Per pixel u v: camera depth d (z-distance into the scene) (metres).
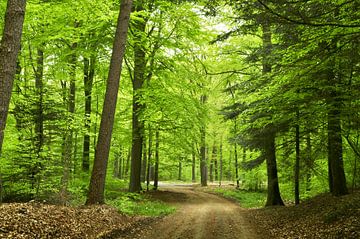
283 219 14.20
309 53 9.37
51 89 14.69
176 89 23.05
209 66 22.72
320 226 10.95
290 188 24.03
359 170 16.58
